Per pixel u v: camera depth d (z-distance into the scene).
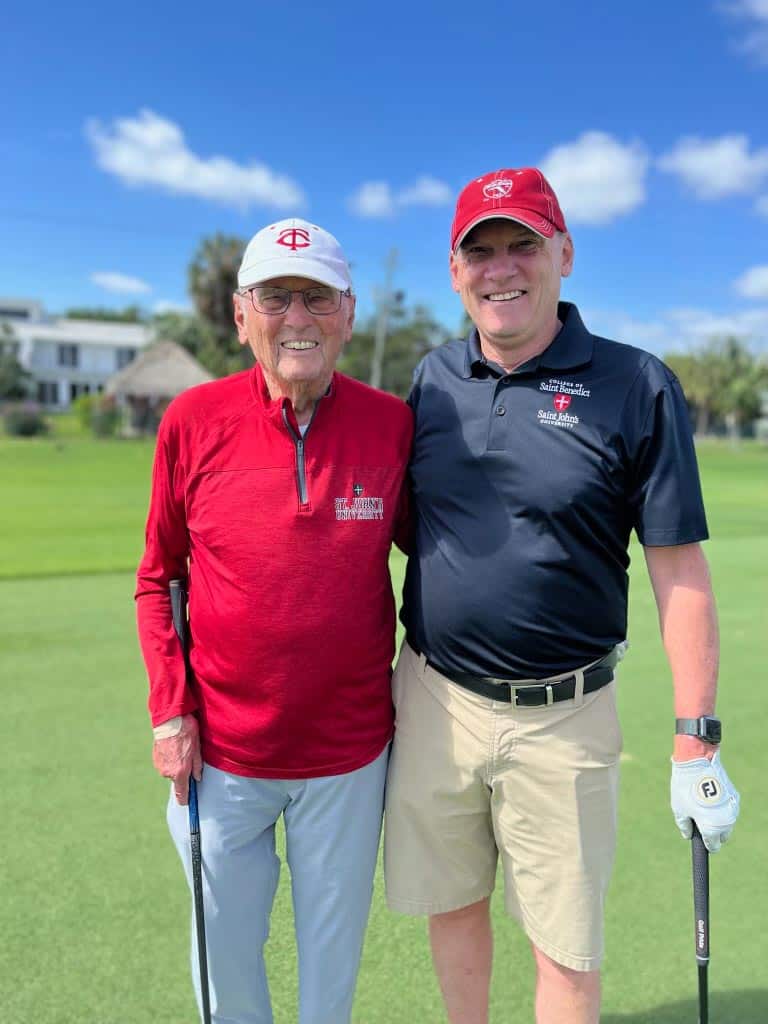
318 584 1.91
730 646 5.66
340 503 1.94
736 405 53.31
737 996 2.31
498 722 2.02
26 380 53.25
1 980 2.31
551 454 1.94
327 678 1.93
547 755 1.99
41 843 3.01
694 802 1.89
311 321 1.89
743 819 3.28
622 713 4.40
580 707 2.01
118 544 9.56
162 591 2.11
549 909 2.03
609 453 1.92
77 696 4.49
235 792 1.99
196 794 2.02
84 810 3.25
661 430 1.91
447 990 2.20
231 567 1.92
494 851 2.20
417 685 2.13
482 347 2.09
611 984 2.36
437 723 2.09
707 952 1.91
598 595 1.99
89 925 2.55
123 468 21.36
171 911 2.62
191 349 53.53
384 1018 2.20
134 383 43.50
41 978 2.32
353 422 2.01
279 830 2.16
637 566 7.78
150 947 2.46
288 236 1.90
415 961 2.41
